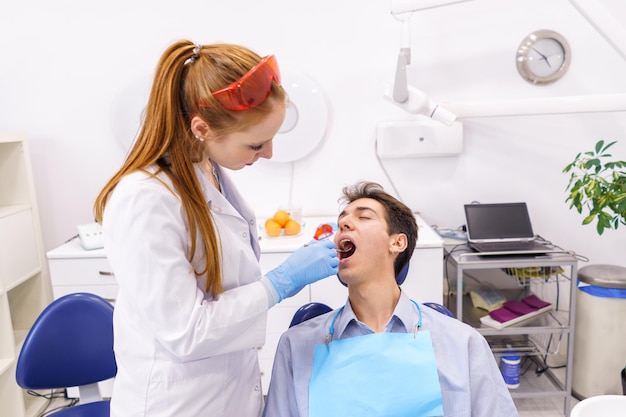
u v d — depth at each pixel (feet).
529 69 7.27
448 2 5.41
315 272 3.37
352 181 7.82
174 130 2.89
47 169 7.88
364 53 7.43
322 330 3.72
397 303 3.63
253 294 3.14
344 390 3.34
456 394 3.37
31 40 7.49
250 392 3.72
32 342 4.66
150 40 7.47
